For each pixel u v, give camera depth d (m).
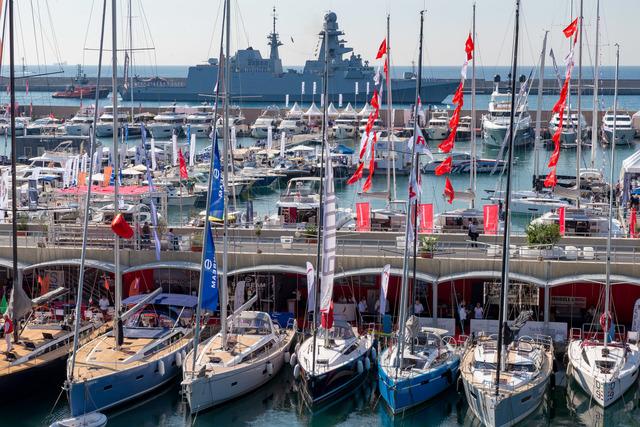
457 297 53.12
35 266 53.09
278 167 108.56
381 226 67.50
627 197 76.44
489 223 58.47
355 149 138.62
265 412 43.22
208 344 45.97
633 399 43.81
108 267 52.81
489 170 115.75
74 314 49.97
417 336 44.88
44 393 44.41
